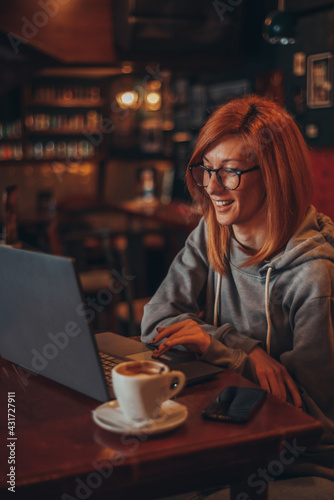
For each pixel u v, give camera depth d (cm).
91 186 656
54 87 632
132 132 652
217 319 149
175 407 95
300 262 128
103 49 466
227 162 128
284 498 108
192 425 91
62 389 107
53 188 641
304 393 123
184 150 587
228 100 142
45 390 107
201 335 123
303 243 128
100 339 137
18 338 114
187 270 152
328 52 401
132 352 127
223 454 85
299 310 126
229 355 122
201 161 136
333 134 404
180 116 602
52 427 91
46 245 376
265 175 127
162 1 434
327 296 124
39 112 636
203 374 111
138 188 597
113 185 672
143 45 459
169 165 632
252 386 109
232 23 462
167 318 142
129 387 85
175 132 615
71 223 535
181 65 478
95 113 655
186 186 142
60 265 93
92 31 462
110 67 471
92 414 96
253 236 137
